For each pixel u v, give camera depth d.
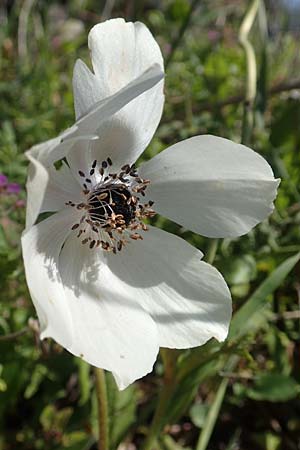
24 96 0.29
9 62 0.33
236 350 0.14
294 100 0.25
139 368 0.12
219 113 0.25
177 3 0.39
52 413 0.18
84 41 0.40
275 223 0.20
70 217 0.13
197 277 0.13
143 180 0.14
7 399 0.17
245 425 0.19
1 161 0.21
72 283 0.13
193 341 0.13
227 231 0.13
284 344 0.18
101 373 0.14
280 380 0.18
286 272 0.15
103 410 0.14
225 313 0.13
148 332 0.12
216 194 0.13
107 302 0.13
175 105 0.28
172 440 0.18
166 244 0.13
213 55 0.32
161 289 0.13
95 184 0.14
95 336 0.12
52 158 0.12
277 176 0.21
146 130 0.14
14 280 0.17
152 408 0.17
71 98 0.28
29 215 0.10
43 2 0.37
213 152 0.13
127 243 0.14
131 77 0.12
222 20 0.40
